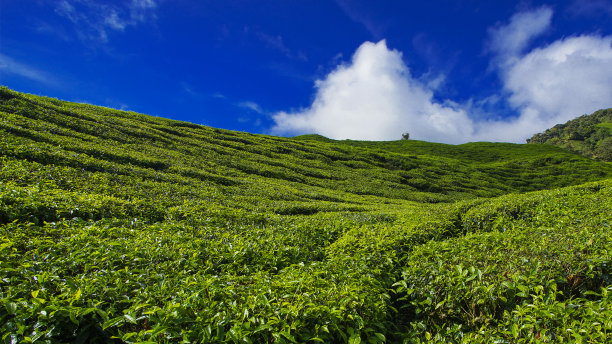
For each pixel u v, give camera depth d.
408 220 18.27
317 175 46.62
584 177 71.75
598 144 164.25
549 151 99.50
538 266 7.86
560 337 5.79
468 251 10.44
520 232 12.34
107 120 38.59
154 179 23.92
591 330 5.92
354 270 9.48
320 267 9.55
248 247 10.72
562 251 8.78
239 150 48.16
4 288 6.29
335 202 32.53
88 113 39.09
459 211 20.47
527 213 17.55
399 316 8.52
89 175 19.42
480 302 7.38
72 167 20.77
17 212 10.86
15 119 26.73
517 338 6.28
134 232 11.38
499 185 64.50
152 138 38.09
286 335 5.59
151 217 14.84
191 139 44.69
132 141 34.34
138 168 24.91
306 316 6.33
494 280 8.03
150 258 8.84
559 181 70.00
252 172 39.19
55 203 12.26
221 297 6.81
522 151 100.31
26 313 5.34
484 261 9.54
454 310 7.74
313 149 64.12
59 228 10.56
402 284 9.16
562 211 15.65
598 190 22.58
